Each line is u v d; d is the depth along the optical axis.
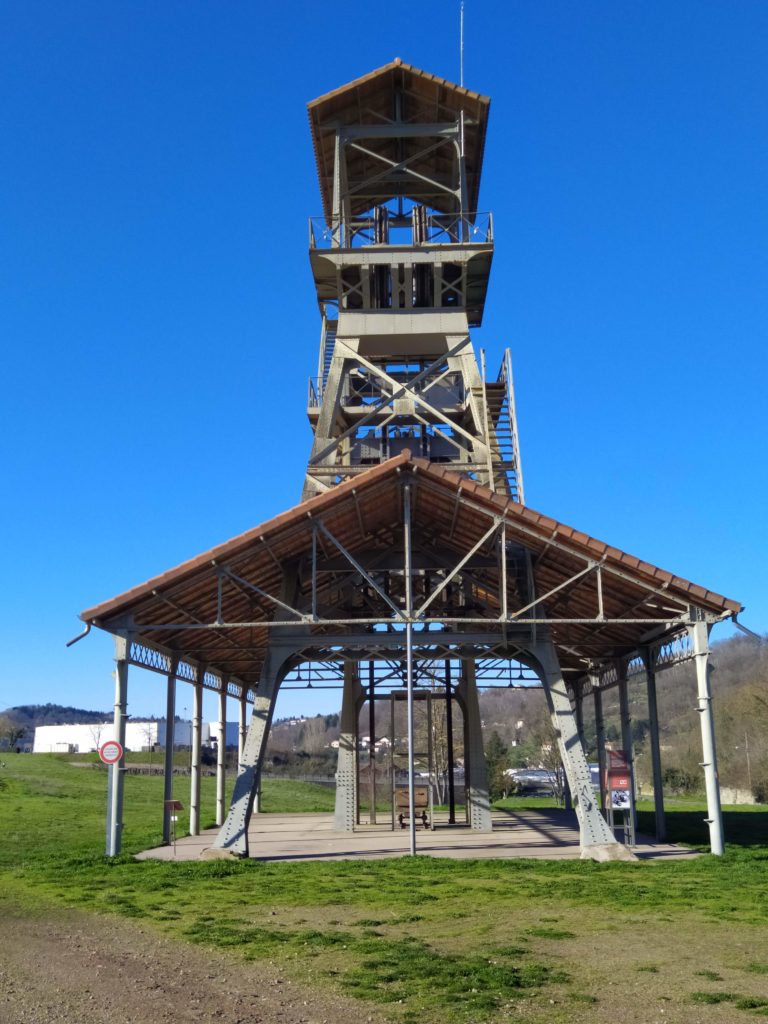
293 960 9.56
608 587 19.73
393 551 21.81
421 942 10.43
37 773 44.62
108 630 18.44
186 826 27.42
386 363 27.28
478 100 25.11
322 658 22.02
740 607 17.75
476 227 25.17
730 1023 7.32
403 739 40.47
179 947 10.25
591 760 64.06
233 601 21.88
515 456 22.61
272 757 94.50
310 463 22.33
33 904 13.26
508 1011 7.70
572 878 15.34
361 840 22.61
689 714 89.69
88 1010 7.74
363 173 27.52
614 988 8.40
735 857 17.61
